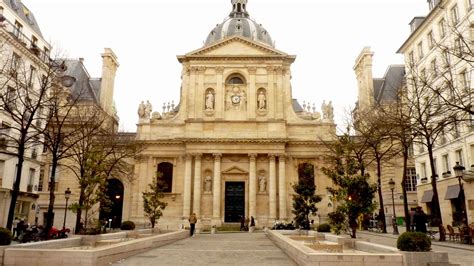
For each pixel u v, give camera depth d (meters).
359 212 17.56
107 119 41.44
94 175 24.53
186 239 25.00
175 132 44.88
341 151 25.97
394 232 26.89
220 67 45.72
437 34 31.33
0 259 11.55
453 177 29.61
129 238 22.30
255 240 23.91
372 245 13.44
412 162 42.34
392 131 28.31
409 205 41.34
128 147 39.25
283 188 41.84
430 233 24.08
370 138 30.25
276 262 13.12
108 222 40.25
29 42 34.16
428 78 27.88
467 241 18.69
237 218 42.59
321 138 40.06
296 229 28.06
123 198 43.81
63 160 41.88
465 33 26.41
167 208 42.50
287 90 45.94
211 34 57.75
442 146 31.55
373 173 43.53
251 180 42.25
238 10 60.38
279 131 43.69
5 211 30.72
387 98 44.25
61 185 42.00
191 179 42.56
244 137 43.38
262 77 45.81
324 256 10.58
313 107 46.62
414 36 35.72
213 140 42.72
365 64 47.94
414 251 10.91
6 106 21.05
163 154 44.12
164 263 12.84
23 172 33.12
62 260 11.41
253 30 56.12
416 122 22.77
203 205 42.34
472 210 27.00
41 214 41.50
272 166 42.38
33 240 21.70
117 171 40.47
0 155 30.16
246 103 45.03
